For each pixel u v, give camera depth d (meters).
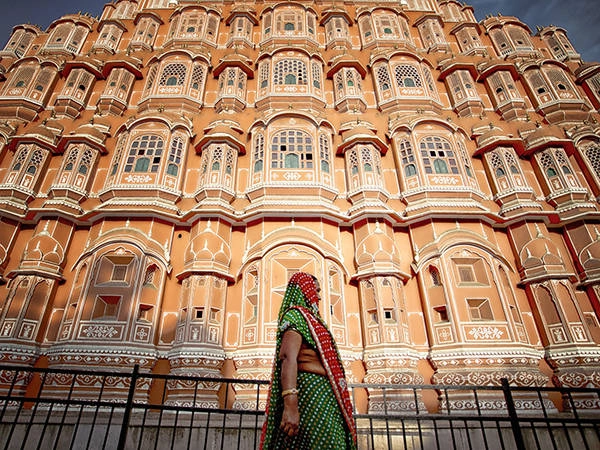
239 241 12.24
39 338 10.39
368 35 18.91
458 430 8.04
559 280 11.31
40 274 10.91
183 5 19.55
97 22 20.11
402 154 13.97
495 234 12.78
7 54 18.19
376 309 10.84
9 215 11.91
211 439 7.42
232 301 11.27
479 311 11.12
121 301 10.48
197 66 16.69
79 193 12.48
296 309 3.26
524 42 19.09
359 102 15.62
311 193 12.52
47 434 7.34
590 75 17.00
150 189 12.28
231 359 10.38
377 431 7.81
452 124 14.35
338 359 3.19
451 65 17.02
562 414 9.23
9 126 14.10
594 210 12.50
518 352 10.02
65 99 15.31
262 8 20.48
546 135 14.11
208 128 14.42
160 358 10.36
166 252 11.71
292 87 15.68
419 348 10.82
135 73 16.88
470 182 13.25
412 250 12.29
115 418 8.00
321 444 2.71
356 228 12.44
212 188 12.41
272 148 13.51
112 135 14.61
